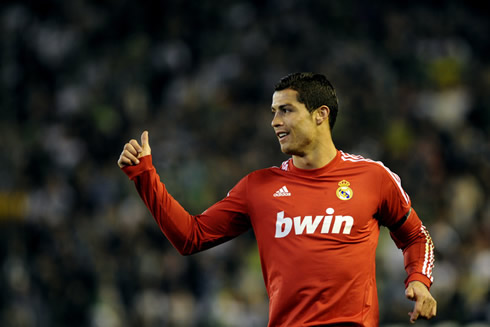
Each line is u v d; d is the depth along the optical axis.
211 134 39.50
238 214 11.47
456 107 44.41
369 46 47.28
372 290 10.78
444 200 37.28
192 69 45.19
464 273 32.66
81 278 32.12
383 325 30.00
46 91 44.44
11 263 32.56
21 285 31.84
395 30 48.56
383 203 11.18
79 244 33.16
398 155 39.62
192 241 11.38
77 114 41.31
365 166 11.22
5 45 45.75
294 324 10.52
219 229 11.51
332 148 11.38
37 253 33.12
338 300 10.47
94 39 46.75
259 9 47.03
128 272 32.88
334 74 42.38
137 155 11.20
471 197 38.34
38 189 36.62
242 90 41.69
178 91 43.31
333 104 11.37
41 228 33.75
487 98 45.53
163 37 46.72
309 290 10.52
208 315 31.52
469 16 53.22
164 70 44.34
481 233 33.94
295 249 10.70
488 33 52.66
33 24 47.19
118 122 41.62
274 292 10.84
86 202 37.22
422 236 11.53
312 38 44.06
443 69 47.28
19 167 37.03
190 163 36.94
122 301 32.69
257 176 11.53
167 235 11.34
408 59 46.97
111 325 31.77
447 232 34.19
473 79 47.44
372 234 10.95
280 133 11.22
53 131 41.12
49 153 38.78
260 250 11.18
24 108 43.06
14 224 34.47
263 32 44.47
